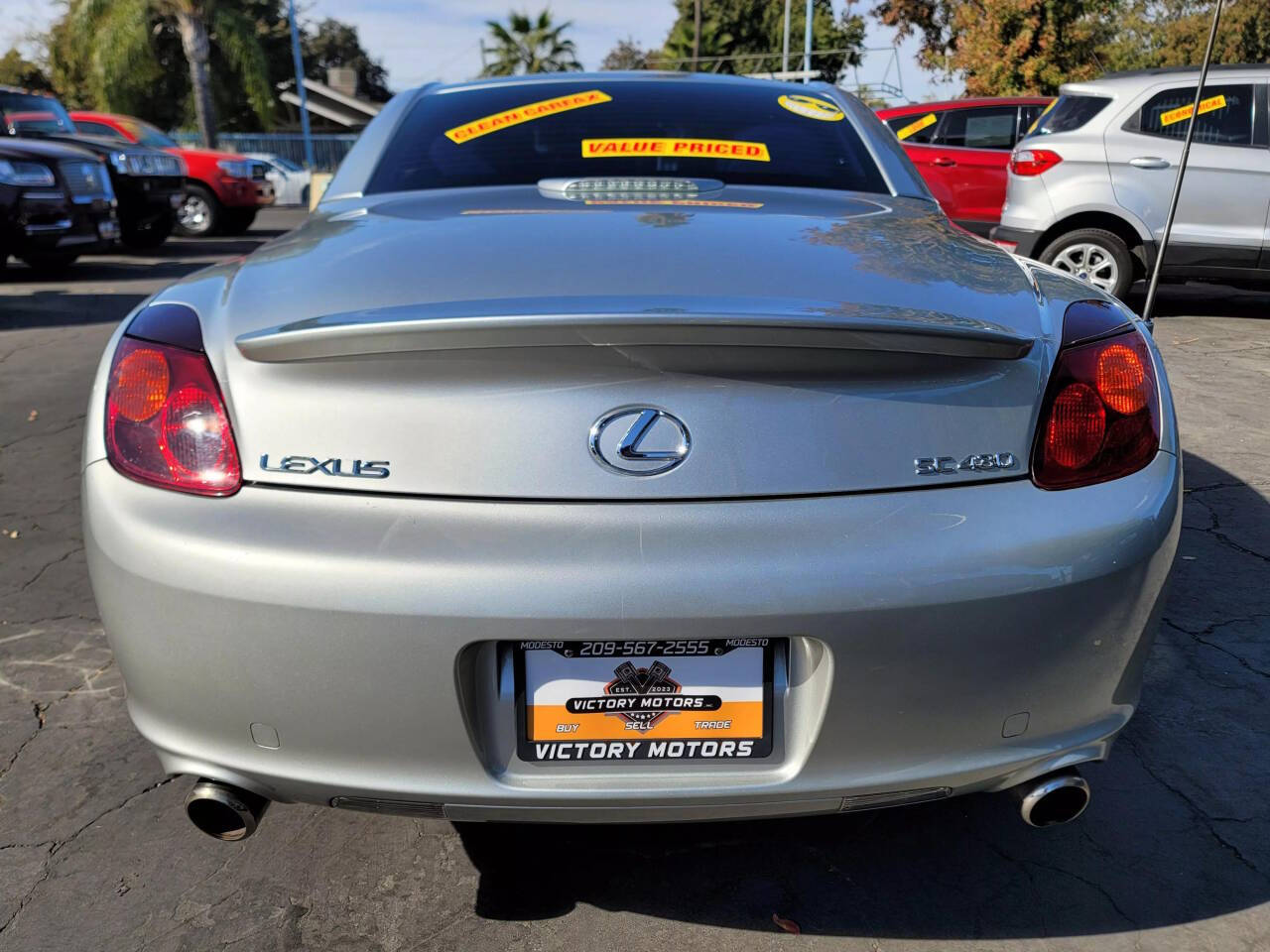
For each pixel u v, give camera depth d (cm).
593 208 193
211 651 143
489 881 188
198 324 157
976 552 140
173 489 146
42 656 268
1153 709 241
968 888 185
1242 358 596
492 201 205
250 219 1498
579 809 147
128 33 2686
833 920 178
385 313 141
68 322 730
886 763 146
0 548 336
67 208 948
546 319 133
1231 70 686
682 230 176
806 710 145
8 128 1095
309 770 147
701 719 146
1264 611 288
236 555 140
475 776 145
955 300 155
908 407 144
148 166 1208
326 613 138
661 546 136
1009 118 926
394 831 202
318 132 4109
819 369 142
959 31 2131
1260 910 179
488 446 139
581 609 135
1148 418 156
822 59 3816
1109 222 718
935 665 142
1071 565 144
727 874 189
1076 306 164
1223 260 693
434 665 138
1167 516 153
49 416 486
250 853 195
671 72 282
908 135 967
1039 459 148
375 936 175
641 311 135
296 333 138
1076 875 188
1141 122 701
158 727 154
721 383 140
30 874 190
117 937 175
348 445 142
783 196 213
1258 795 211
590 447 138
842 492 140
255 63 2834
